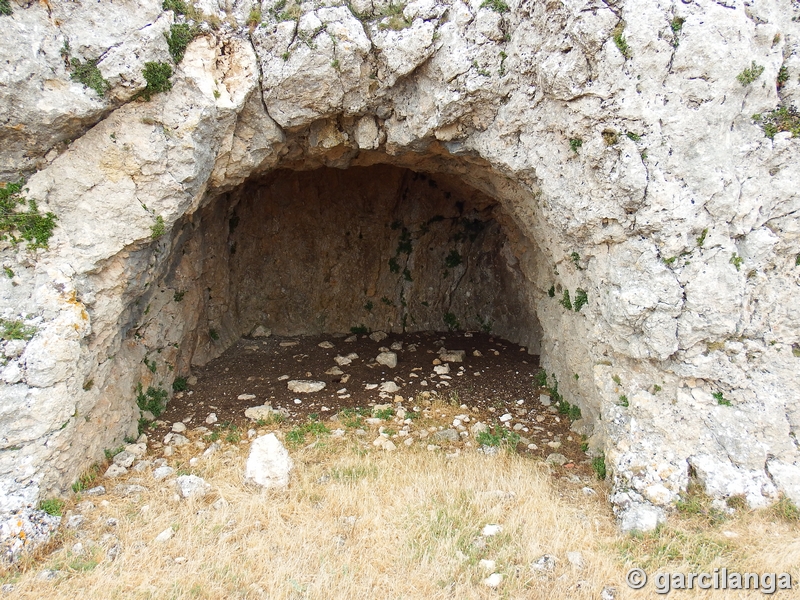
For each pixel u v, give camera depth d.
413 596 3.54
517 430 5.89
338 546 3.98
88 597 3.50
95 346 4.74
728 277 4.15
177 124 4.49
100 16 4.07
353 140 5.72
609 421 4.71
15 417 4.05
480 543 4.00
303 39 4.68
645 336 4.36
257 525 4.19
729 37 3.90
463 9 4.57
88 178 4.40
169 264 6.14
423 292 9.45
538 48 4.43
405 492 4.56
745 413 4.32
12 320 4.12
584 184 4.45
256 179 8.15
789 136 4.09
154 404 6.18
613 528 4.18
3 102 3.82
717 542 3.88
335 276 9.15
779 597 3.46
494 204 8.61
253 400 6.72
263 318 9.00
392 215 9.03
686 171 4.09
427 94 4.96
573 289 5.28
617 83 4.05
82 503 4.45
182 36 4.38
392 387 7.07
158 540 4.00
